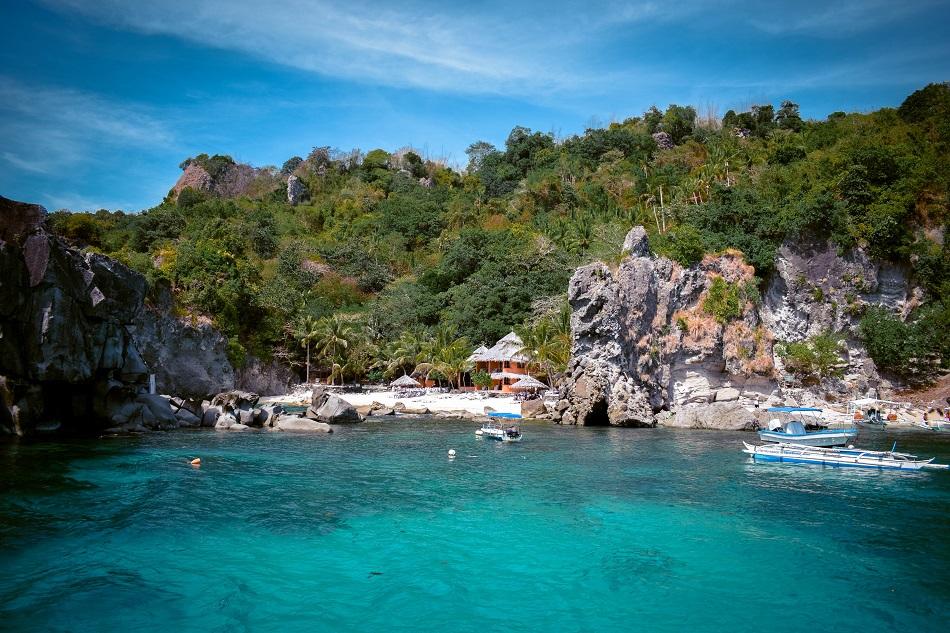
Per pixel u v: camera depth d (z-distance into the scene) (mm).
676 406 55500
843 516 21938
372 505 22594
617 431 48656
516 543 18453
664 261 56594
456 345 81938
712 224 64438
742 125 122688
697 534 19625
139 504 21594
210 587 14578
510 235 105375
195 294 70875
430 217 131250
